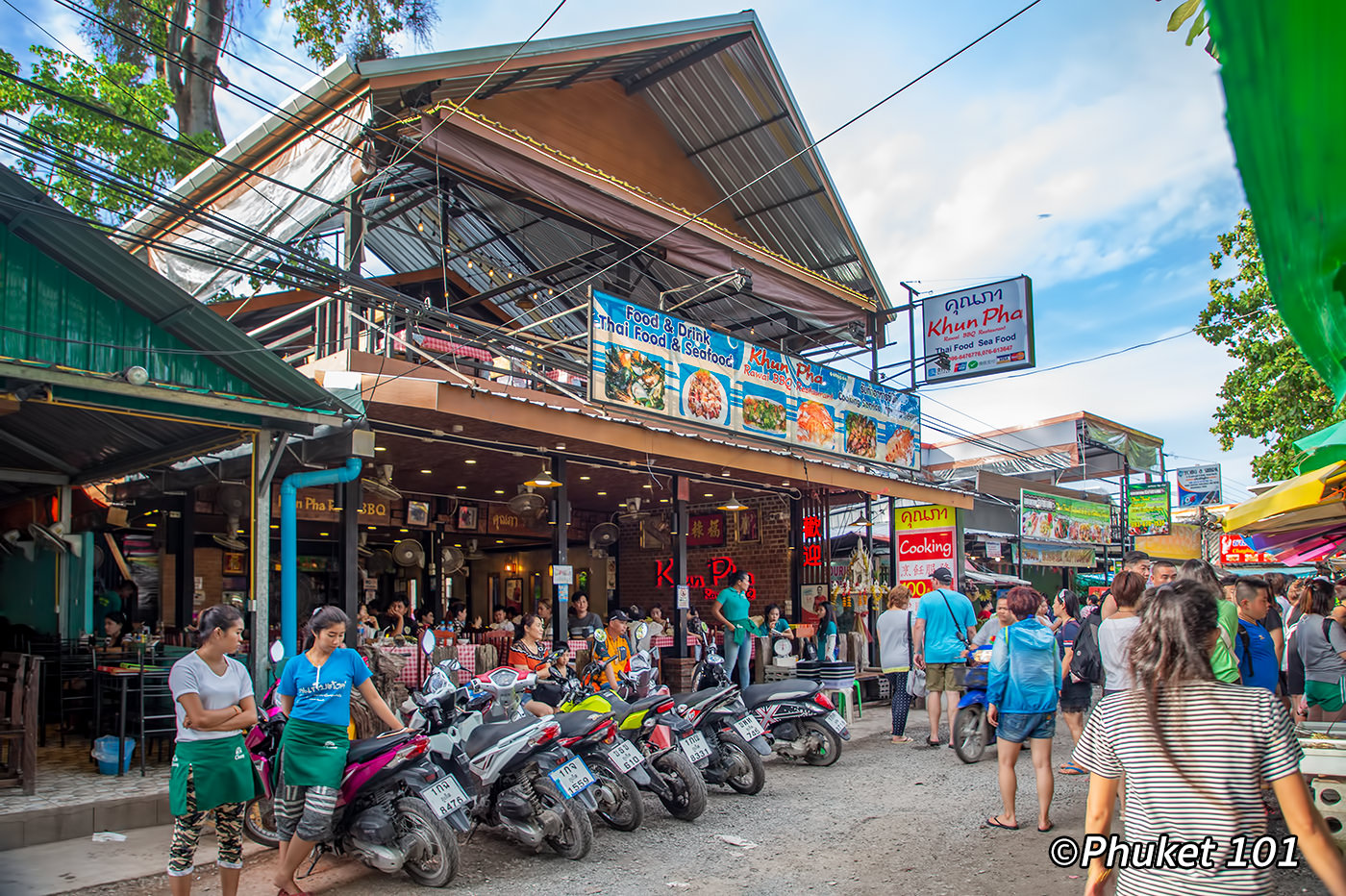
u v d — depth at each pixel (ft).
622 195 40.42
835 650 45.34
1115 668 19.62
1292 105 5.32
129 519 41.27
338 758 17.42
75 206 45.55
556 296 49.73
